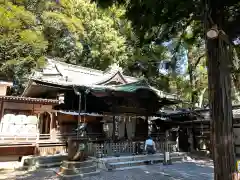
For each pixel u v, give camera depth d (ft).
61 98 38.32
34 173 27.02
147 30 18.62
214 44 12.62
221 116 11.75
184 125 52.60
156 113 51.37
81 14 75.10
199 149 49.85
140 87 40.45
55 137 38.65
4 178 24.40
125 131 47.73
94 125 47.19
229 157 11.28
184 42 22.57
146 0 15.02
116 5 17.54
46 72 50.78
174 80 72.02
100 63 78.74
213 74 12.42
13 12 54.24
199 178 24.50
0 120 32.78
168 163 33.94
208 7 13.00
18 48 55.57
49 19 63.98
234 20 14.16
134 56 74.38
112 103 42.16
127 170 28.91
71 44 73.51
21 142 33.50
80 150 26.96
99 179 23.65
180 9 15.64
